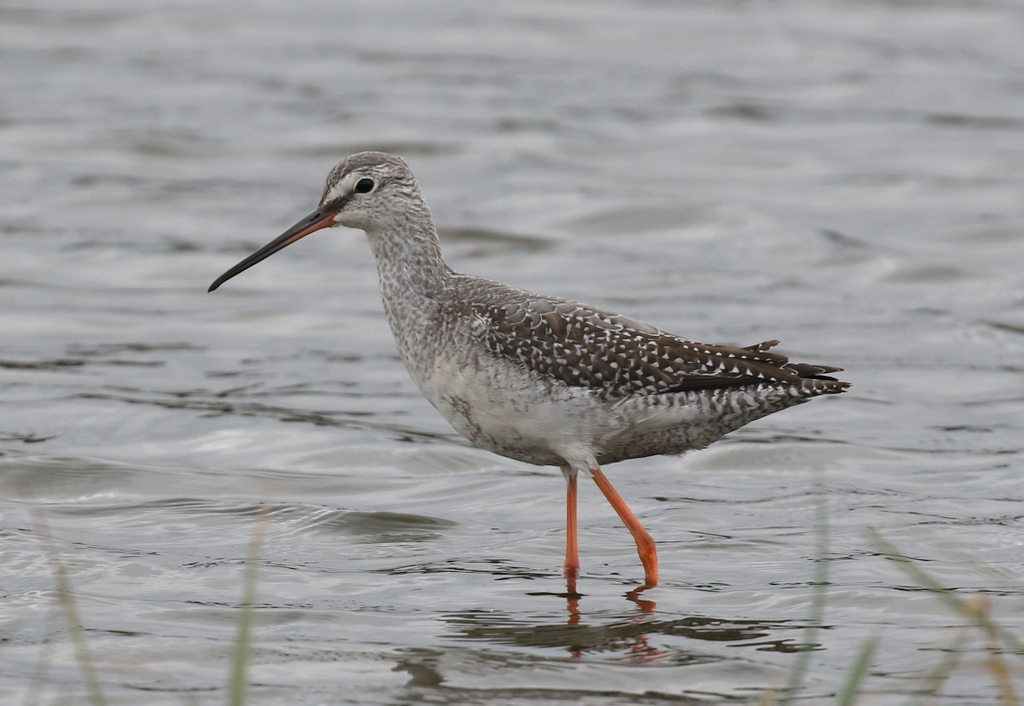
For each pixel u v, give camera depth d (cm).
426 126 3050
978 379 1689
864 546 1126
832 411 1569
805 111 3219
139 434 1464
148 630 928
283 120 3100
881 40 3850
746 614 967
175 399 1596
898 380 1686
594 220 2447
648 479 1356
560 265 2234
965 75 3503
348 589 1030
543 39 3897
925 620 946
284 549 1135
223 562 1090
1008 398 1614
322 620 954
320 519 1204
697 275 2164
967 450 1423
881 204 2573
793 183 2712
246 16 4078
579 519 1228
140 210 2522
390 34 3928
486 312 1043
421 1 4316
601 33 3950
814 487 1309
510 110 3203
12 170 2705
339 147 2880
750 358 1031
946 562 1075
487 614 971
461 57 3694
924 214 2506
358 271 2242
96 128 2966
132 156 2833
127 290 2102
